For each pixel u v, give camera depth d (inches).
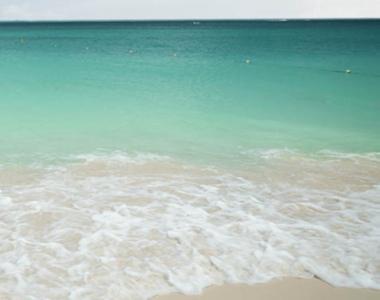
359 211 252.8
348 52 1359.5
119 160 336.2
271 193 277.9
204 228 226.5
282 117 497.7
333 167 330.3
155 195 269.1
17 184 281.4
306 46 1676.9
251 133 426.3
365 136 419.8
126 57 1259.8
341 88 698.8
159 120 474.3
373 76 824.9
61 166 319.3
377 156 358.0
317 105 568.7
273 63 1079.0
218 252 203.6
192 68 976.9
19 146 367.2
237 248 207.5
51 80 758.5
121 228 224.5
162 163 331.9
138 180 294.5
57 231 219.5
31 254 197.8
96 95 621.3
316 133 428.8
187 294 173.6
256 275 187.3
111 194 268.8
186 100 594.6
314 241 215.8
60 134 408.8
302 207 257.1
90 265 190.5
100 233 218.4
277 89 693.3
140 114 502.6
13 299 166.2
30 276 181.3
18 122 451.8
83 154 349.1
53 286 175.0
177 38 2482.8
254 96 631.8
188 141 394.3
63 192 269.9
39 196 262.2
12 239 210.4
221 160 342.0
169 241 212.5
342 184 295.9
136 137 404.5
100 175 302.5
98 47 1710.1
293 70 928.9
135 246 207.2
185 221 234.2
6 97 592.7
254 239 216.5
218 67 995.9
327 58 1177.4
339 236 221.6
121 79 791.1
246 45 1804.9
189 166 326.3
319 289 179.2
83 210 244.7
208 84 741.9
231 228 227.8
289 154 360.8
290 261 197.6
